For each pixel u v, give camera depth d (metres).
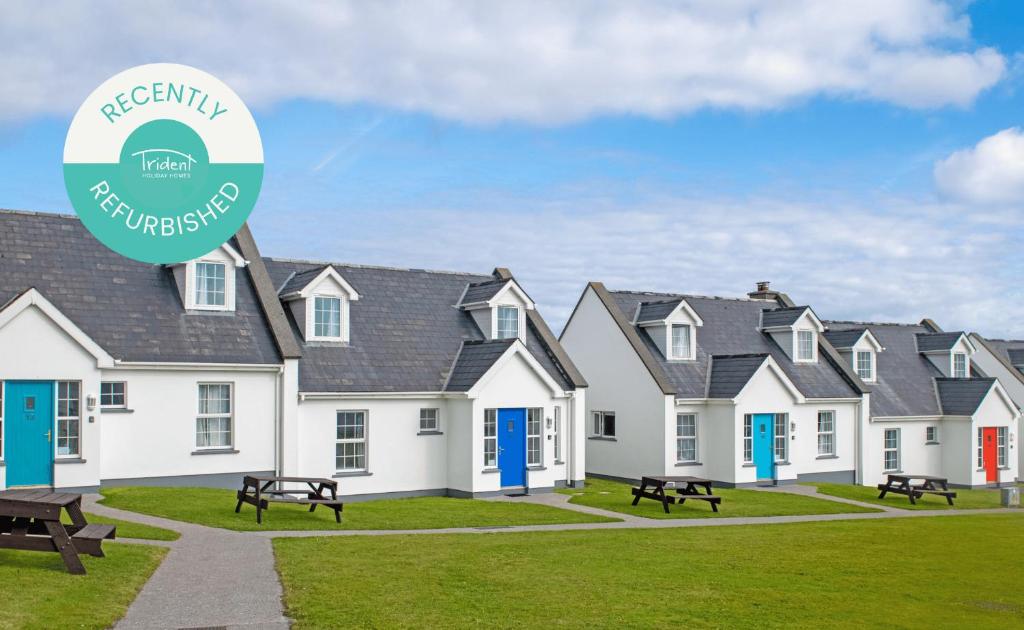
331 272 29.09
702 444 36.34
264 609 12.68
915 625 13.31
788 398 37.06
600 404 38.12
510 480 30.34
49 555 14.87
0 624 10.98
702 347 38.47
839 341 42.41
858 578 16.75
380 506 25.72
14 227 25.84
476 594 14.08
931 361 46.25
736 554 18.98
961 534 23.44
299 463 27.34
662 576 16.16
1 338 22.45
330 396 27.75
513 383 30.27
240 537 18.66
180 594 13.42
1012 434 44.16
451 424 30.16
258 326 27.62
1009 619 13.90
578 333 39.50
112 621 11.80
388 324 31.09
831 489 35.50
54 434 23.20
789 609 14.00
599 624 12.62
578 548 18.86
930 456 43.03
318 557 16.61
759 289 44.88
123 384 24.84
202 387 26.11
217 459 26.02
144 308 26.08
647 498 29.81
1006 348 51.75
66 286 25.31
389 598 13.54
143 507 21.64
